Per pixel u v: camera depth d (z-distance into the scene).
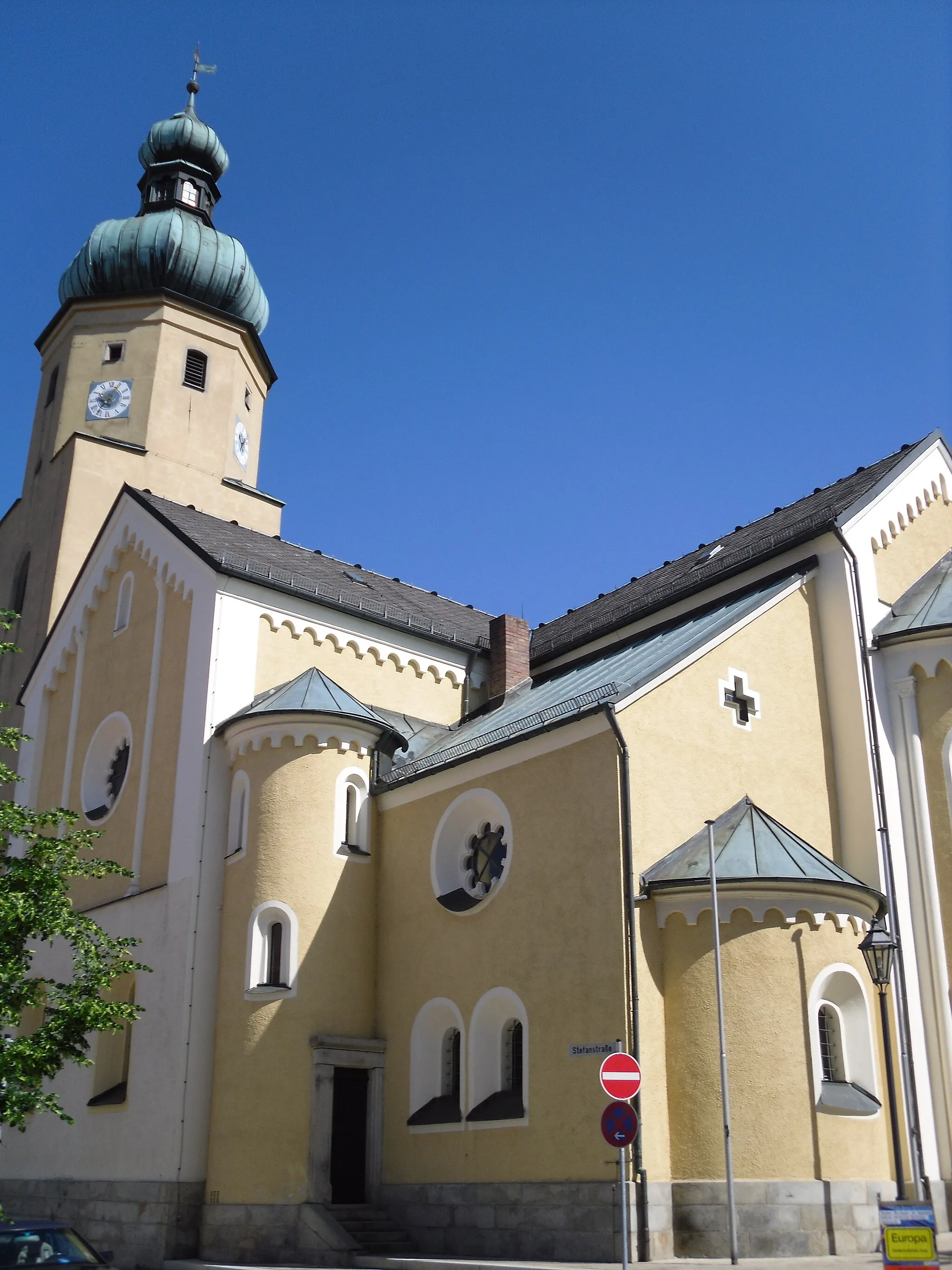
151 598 33.56
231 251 46.97
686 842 24.09
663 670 24.92
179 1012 27.34
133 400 43.94
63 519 41.06
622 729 23.77
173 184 49.91
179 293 45.56
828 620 28.92
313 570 36.00
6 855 22.38
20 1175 31.00
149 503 34.53
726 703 26.09
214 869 28.42
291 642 31.75
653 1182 21.16
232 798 28.75
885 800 27.25
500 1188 23.16
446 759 28.16
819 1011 22.70
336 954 27.30
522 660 36.06
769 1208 20.95
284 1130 25.50
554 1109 22.61
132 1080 28.17
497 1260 22.05
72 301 45.53
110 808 32.72
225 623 30.55
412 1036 26.44
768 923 22.59
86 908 31.70
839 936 23.14
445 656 35.28
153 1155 26.72
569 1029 22.86
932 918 26.55
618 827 23.12
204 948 27.73
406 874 27.92
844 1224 21.30
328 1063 26.16
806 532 29.59
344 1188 25.94
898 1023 25.06
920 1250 13.05
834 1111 21.89
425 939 26.88
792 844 23.92
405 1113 26.03
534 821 24.92
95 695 35.03
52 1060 19.75
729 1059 21.83
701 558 37.34
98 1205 27.81
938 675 27.94
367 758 29.19
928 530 31.66
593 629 35.56
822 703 28.31
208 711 29.55
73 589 37.66
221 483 44.38
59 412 44.44
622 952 22.34
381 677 33.53
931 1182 24.45
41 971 33.19
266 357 48.28
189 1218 25.84
